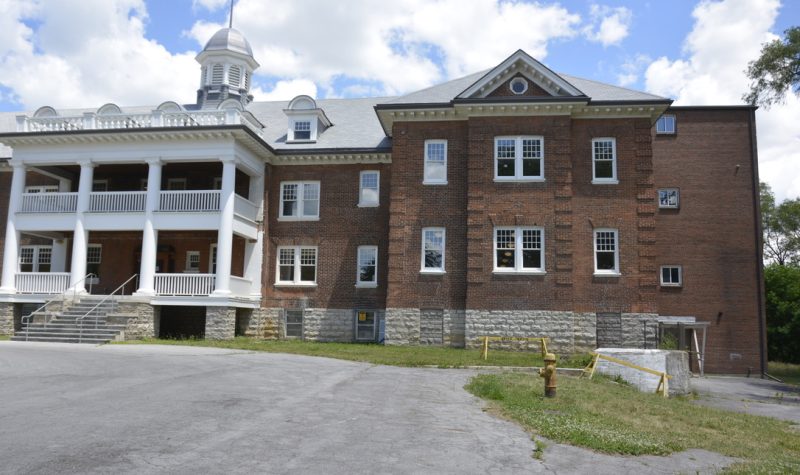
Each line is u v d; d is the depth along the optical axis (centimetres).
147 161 2767
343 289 2938
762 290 3048
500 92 2642
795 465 828
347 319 2914
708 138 3172
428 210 2681
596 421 1041
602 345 2523
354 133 3191
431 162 2719
